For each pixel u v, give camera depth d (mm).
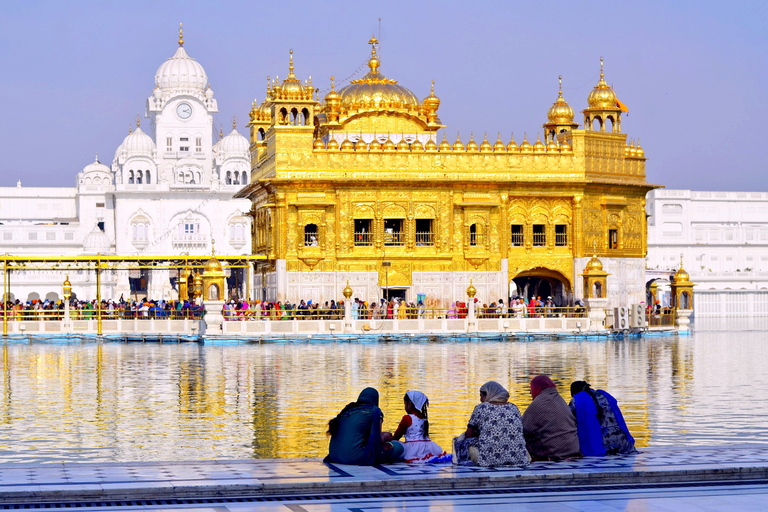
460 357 40312
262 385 29719
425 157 59125
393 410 23953
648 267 129375
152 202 129125
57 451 18844
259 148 64500
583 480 14469
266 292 61094
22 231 131250
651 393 27234
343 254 58188
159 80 139500
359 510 12875
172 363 37750
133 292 135000
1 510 12914
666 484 14383
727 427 20953
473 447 15422
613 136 62531
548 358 39719
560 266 60938
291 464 15648
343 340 50500
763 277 127812
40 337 51969
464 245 59312
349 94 66000
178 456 18266
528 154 60375
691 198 132375
